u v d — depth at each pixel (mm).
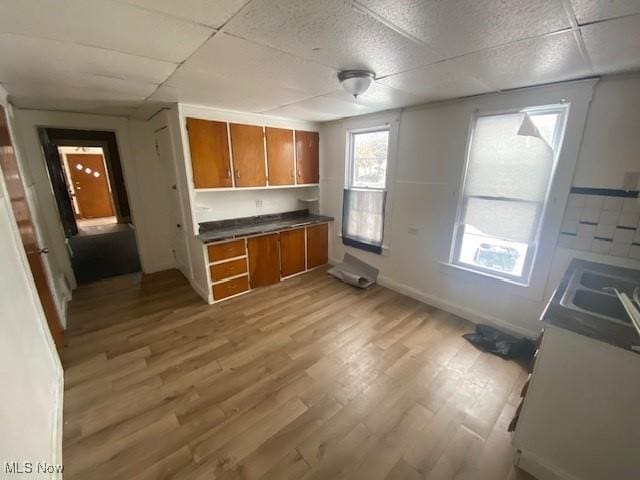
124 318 2936
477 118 2559
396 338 2588
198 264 3348
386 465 1484
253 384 2035
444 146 2801
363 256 3943
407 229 3311
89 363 2252
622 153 1899
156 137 3721
